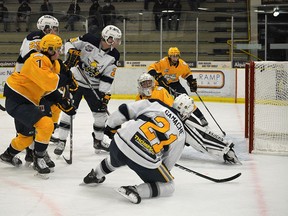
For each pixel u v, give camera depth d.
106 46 6.85
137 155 4.39
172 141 4.39
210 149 6.39
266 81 9.44
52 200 4.71
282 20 15.43
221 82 14.44
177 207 4.50
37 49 6.13
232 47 14.68
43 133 5.42
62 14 16.34
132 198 4.54
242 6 17.41
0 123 10.38
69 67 6.84
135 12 15.95
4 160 6.04
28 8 17.44
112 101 14.67
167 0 16.47
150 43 16.02
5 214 4.29
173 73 9.03
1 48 16.89
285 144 7.62
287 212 4.37
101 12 16.16
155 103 4.48
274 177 5.74
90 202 4.64
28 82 5.51
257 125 8.76
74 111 5.81
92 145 7.77
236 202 4.68
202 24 16.39
